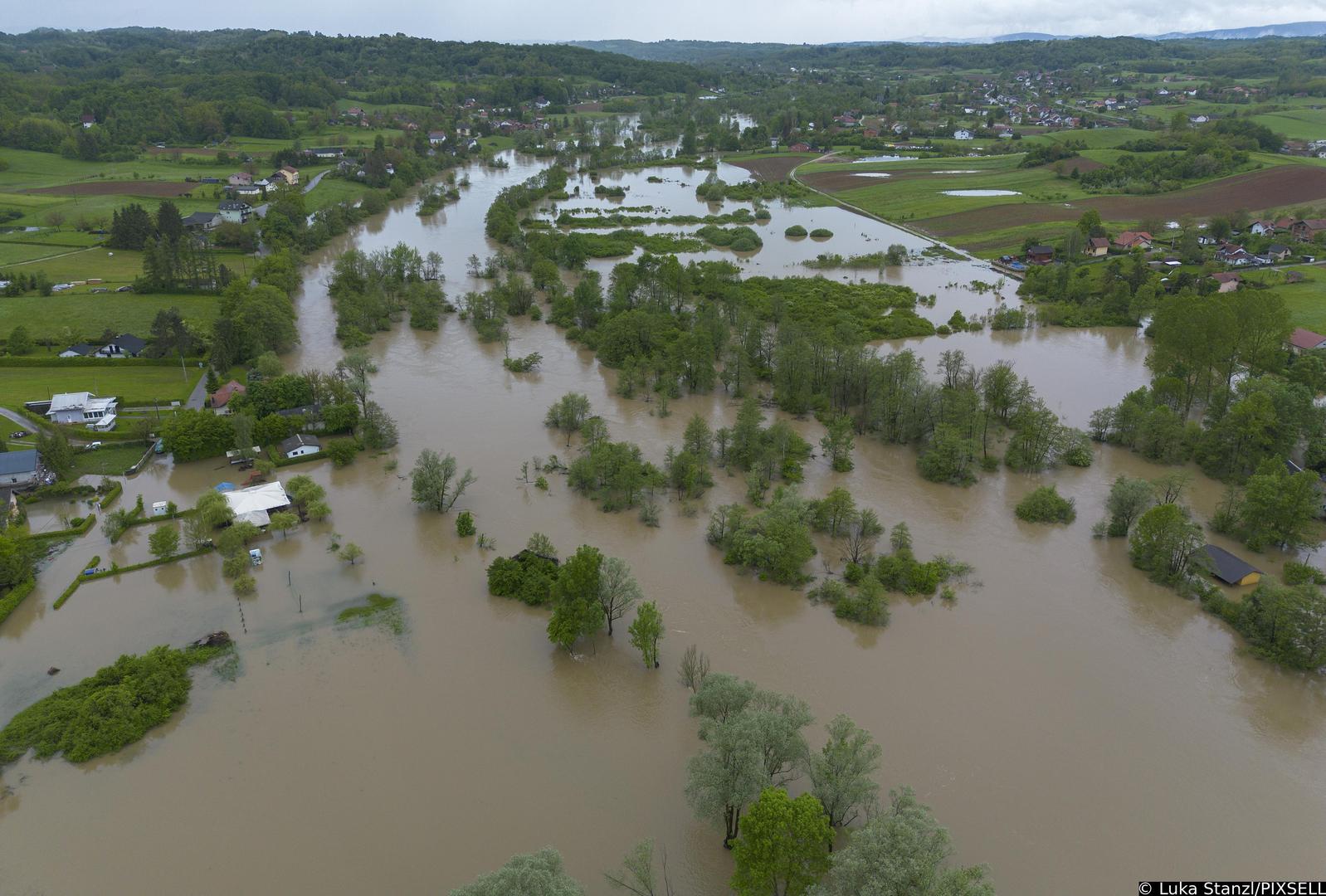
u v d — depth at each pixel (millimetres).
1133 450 140250
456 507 120750
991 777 75438
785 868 57719
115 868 66500
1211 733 81375
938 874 52719
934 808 72000
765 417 152250
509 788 73812
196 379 163375
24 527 113312
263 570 106000
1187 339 143875
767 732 66375
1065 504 119312
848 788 64812
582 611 88125
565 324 199875
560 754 77562
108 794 73250
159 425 141375
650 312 190875
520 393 161750
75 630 94812
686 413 154250
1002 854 68000
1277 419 129875
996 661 90938
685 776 75312
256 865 66750
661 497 124438
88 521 115188
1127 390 164375
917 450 141000
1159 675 89125
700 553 110438
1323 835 70250
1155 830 70500
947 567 106188
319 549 110750
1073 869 66750
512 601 99750
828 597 101375
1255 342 151250
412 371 172250
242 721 81438
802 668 89375
